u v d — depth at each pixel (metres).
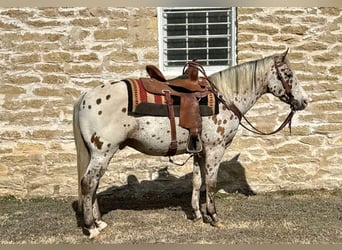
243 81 5.21
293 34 6.76
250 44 6.74
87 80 6.67
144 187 6.76
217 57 6.95
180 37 6.96
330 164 6.87
